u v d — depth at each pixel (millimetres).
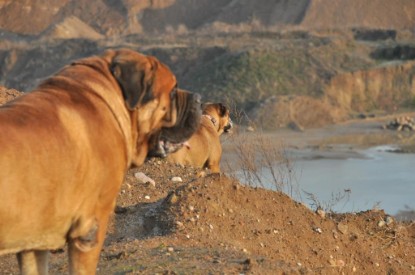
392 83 72812
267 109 59562
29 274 7184
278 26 110375
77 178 6410
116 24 120188
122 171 6883
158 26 121625
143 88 6848
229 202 11711
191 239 10625
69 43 92312
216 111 19062
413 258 12789
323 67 72125
